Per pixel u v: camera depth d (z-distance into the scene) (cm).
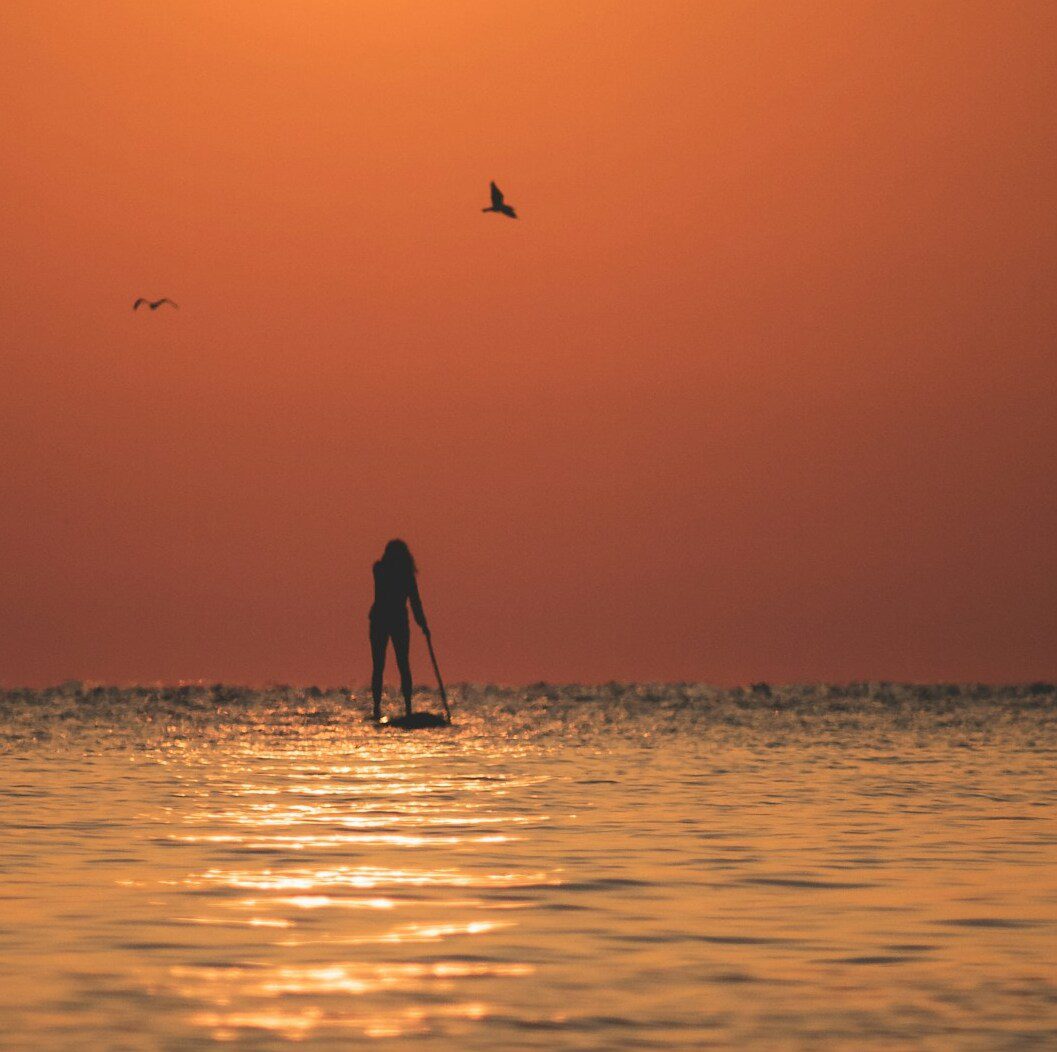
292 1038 2400
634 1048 2366
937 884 3478
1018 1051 2358
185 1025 2456
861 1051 2356
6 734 6644
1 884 3431
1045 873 3597
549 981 2705
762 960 2847
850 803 4688
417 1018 2498
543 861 3731
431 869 3634
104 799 4725
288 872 3588
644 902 3297
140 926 3067
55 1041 2375
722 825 4266
